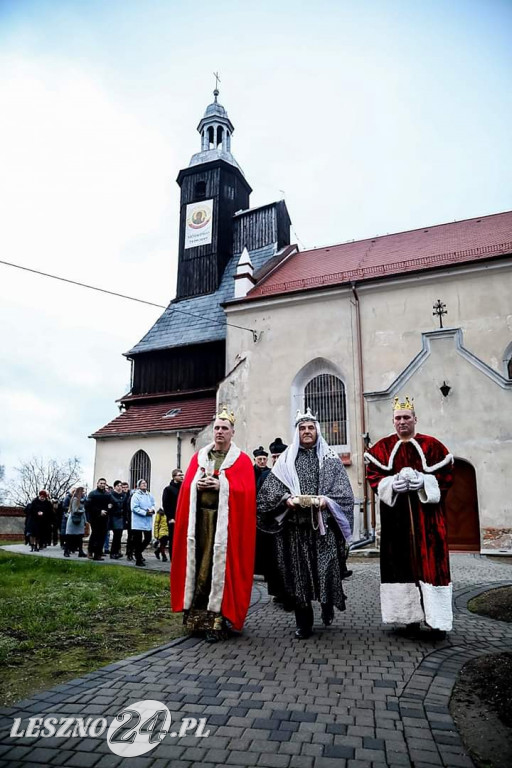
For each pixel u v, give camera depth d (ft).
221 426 19.07
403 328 63.93
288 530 18.12
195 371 84.89
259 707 11.75
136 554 40.11
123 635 18.31
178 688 12.88
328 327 68.03
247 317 73.15
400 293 64.90
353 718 11.16
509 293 60.03
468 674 13.87
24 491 215.92
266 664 14.73
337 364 66.49
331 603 17.29
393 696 12.34
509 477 50.65
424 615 17.15
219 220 94.48
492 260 60.49
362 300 66.69
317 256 84.89
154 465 76.59
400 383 55.47
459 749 9.83
